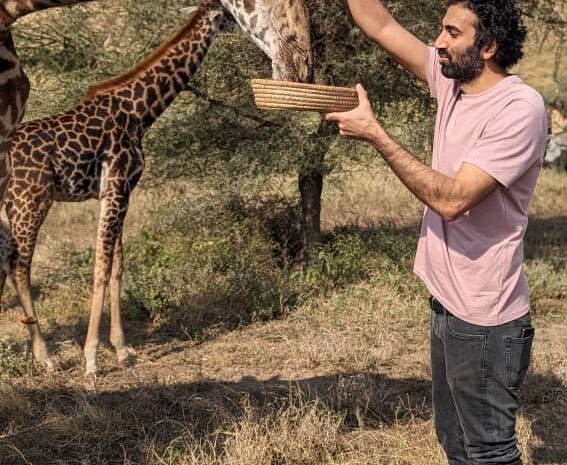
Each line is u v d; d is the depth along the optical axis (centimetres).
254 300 640
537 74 1684
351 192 1034
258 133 727
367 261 716
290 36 321
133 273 691
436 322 295
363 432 423
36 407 459
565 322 619
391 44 316
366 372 507
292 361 531
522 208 279
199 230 768
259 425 409
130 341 585
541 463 393
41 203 505
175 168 736
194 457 379
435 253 286
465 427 290
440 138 289
